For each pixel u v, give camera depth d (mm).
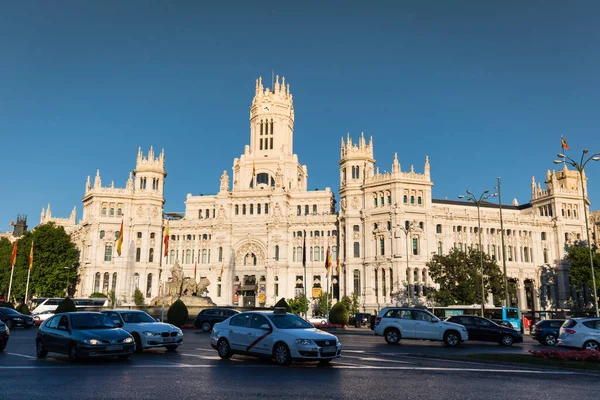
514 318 74250
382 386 22172
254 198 141000
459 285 93625
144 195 139000
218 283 136750
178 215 166500
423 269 115062
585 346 39031
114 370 26375
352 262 123625
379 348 42000
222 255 137875
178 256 141750
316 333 29109
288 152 160625
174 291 89562
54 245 133750
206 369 26969
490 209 129875
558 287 129375
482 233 126500
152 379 23391
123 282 133000
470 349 43656
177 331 36625
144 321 37625
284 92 163500
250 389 20938
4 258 135625
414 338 46781
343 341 50156
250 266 136125
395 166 120312
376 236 120312
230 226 138625
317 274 131625
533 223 131625
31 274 128125
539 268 129375
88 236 135250
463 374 26375
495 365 30750
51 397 18906
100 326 31406
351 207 127875
